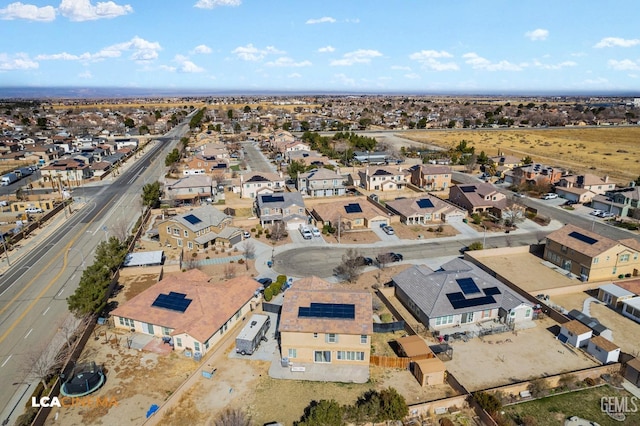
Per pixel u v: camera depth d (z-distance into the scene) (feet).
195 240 233.76
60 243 246.47
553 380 129.18
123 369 137.39
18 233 251.19
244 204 322.34
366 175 375.66
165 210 303.89
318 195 355.77
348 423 113.91
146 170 447.83
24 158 486.38
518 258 226.79
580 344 149.69
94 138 618.44
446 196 355.36
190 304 158.71
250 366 139.64
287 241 250.78
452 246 244.63
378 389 129.08
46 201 316.60
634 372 131.34
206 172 421.59
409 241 251.80
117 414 118.11
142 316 155.84
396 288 185.88
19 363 139.64
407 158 512.63
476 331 159.33
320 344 139.23
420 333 157.38
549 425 114.52
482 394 118.21
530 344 152.05
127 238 247.09
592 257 195.31
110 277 189.16
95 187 377.91
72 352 138.92
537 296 183.83
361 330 136.26
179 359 142.92
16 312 172.04
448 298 164.25
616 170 428.97
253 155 540.11
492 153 538.47
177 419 116.47
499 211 292.61
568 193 337.93
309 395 126.31
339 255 230.48
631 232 266.57
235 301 165.58
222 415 117.50
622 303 174.19
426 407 118.11
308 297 149.69
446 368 138.51
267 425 113.39
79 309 152.87
